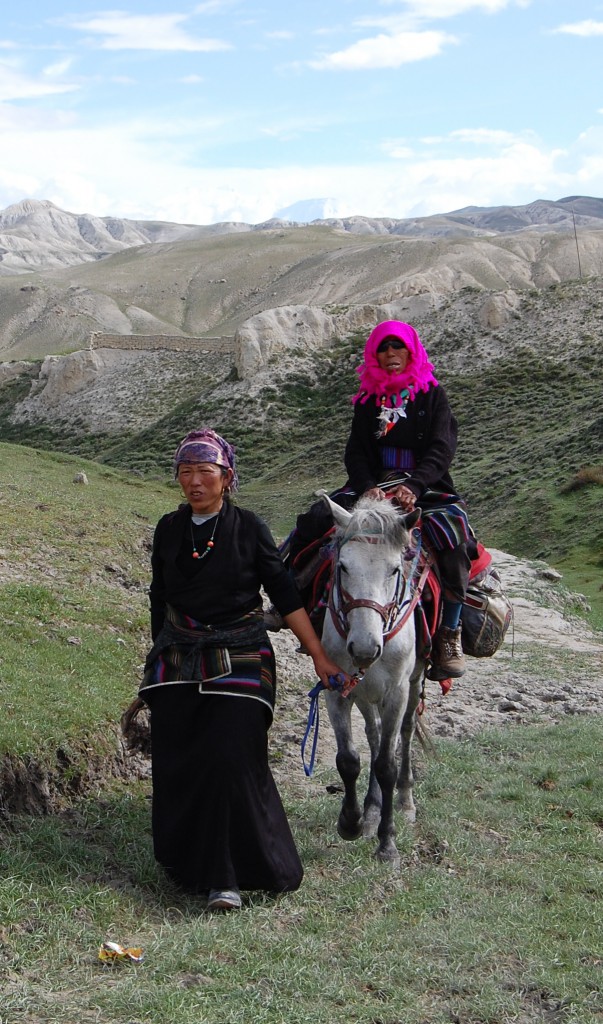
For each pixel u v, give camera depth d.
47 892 5.08
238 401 71.44
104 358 87.62
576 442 48.50
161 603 5.75
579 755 9.09
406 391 6.70
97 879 5.38
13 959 4.51
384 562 5.76
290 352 76.38
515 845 6.78
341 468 56.44
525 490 45.03
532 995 4.84
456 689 12.01
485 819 7.27
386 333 6.64
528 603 19.14
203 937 4.86
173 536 5.54
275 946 4.90
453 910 5.62
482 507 45.62
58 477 23.12
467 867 6.36
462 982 4.82
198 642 5.42
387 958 4.96
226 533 5.49
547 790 8.05
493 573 7.66
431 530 6.59
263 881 5.39
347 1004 4.54
